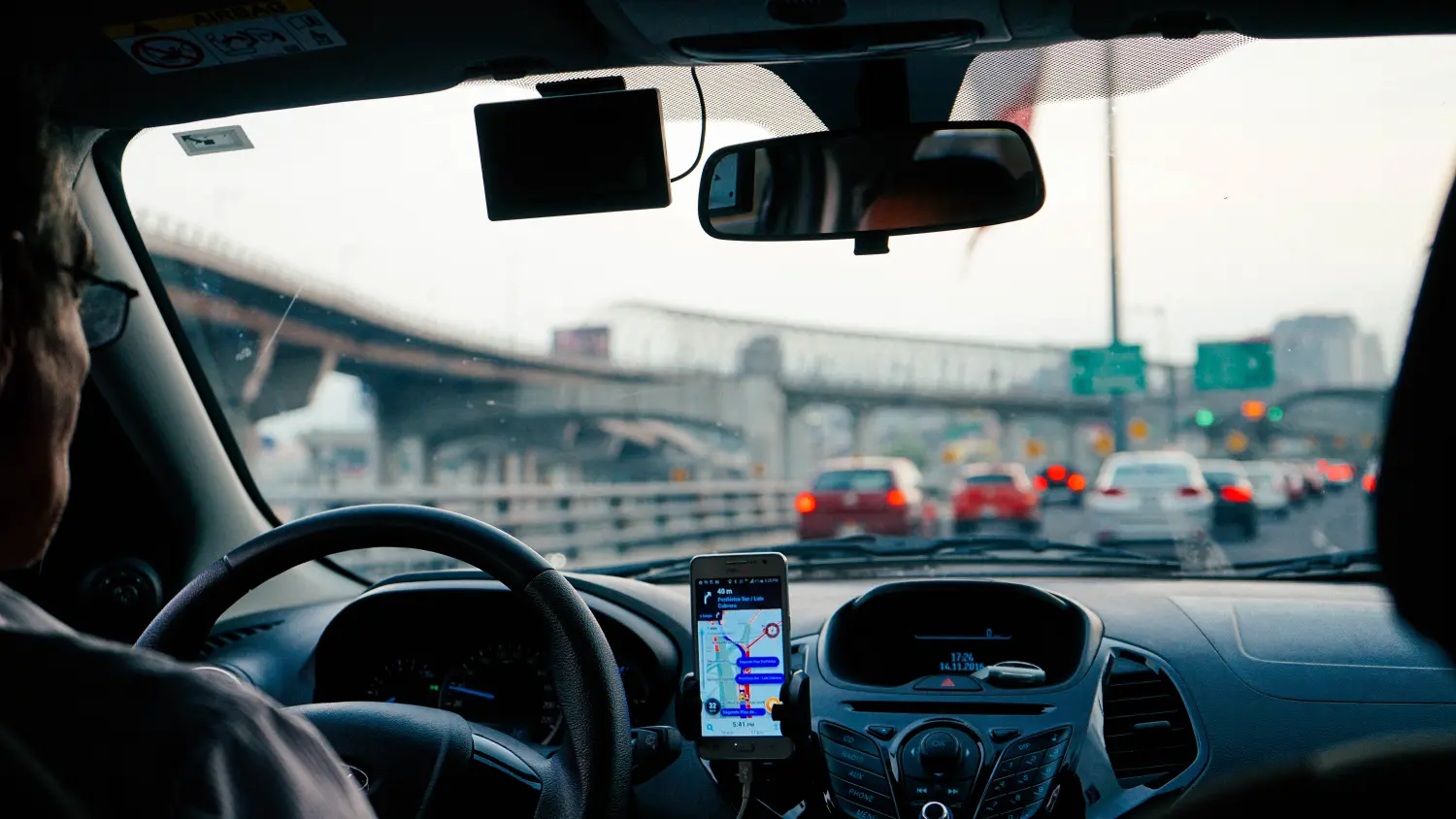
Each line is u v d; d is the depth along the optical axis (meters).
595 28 2.81
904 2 2.59
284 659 3.02
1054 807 2.46
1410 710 2.57
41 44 2.70
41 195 0.84
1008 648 2.80
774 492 45.88
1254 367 29.23
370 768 1.69
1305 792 0.83
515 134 2.84
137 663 0.77
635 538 31.14
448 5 2.67
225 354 3.68
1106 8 2.62
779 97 3.24
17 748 0.71
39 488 0.85
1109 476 25.88
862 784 2.52
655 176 2.82
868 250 3.05
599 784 1.67
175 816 0.70
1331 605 2.94
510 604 2.83
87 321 1.11
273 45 2.84
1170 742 2.59
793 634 2.89
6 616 0.84
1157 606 2.96
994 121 2.85
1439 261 0.73
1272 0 2.59
